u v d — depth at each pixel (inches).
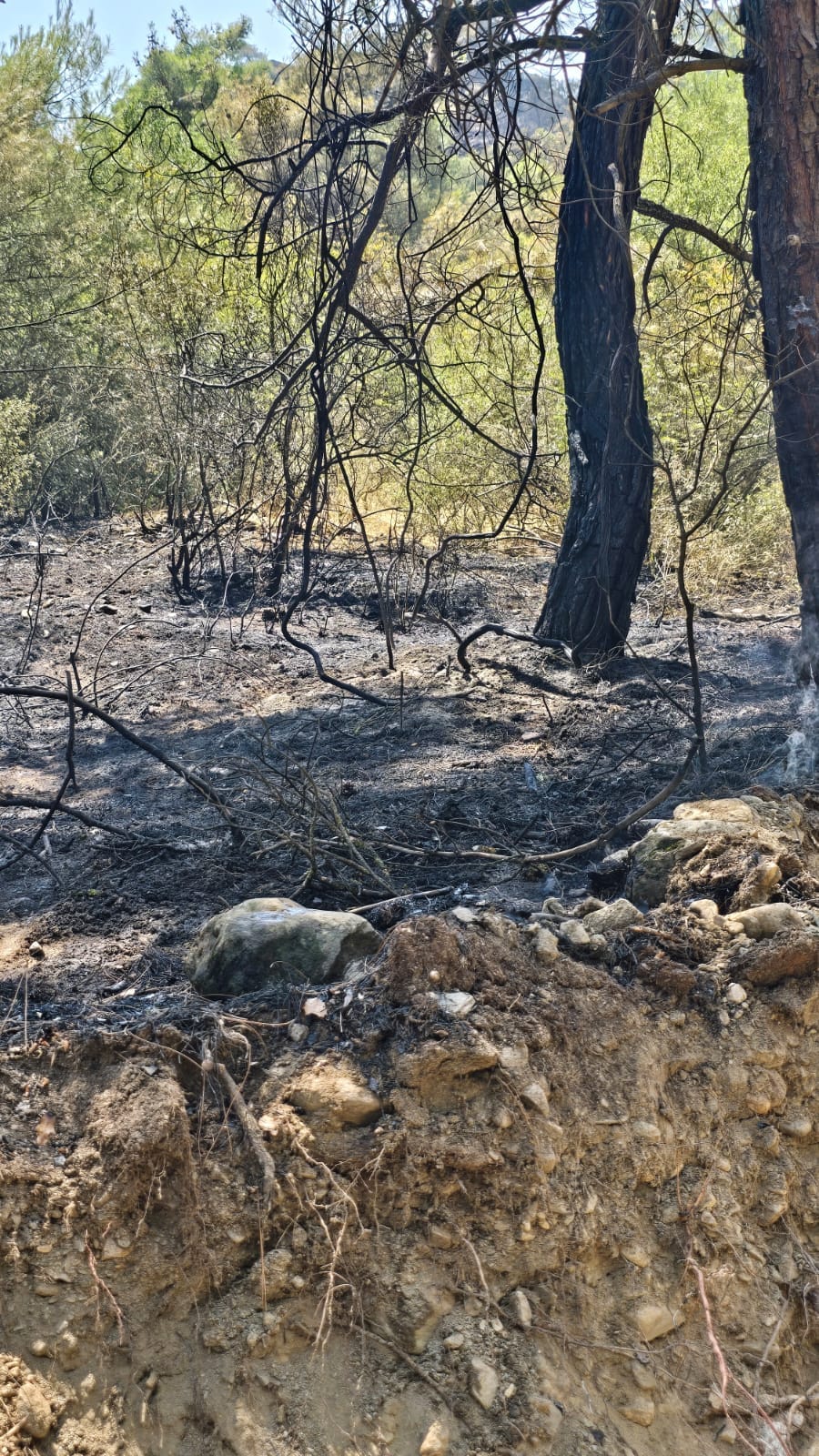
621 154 210.5
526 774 204.5
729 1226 113.9
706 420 195.5
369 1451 93.8
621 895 154.3
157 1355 96.6
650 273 251.9
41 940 146.6
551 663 278.1
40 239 512.7
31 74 519.8
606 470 268.1
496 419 364.5
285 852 172.2
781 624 325.4
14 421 466.6
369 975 119.1
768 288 179.9
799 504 187.0
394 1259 103.5
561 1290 105.7
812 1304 114.4
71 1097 108.7
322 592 362.9
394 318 244.2
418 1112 108.8
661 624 327.6
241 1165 104.8
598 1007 120.8
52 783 214.1
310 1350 98.9
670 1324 107.3
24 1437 89.0
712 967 128.0
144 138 378.9
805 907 136.9
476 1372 98.3
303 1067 111.7
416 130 171.6
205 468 361.7
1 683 272.2
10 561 409.4
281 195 181.8
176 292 369.7
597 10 188.2
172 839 181.2
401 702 248.8
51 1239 98.4
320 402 184.1
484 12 177.2
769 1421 101.8
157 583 382.9
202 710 260.8
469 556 395.5
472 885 159.0
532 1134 109.1
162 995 128.2
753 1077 121.8
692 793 188.2
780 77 170.2
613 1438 98.6
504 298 266.8
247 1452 92.1
